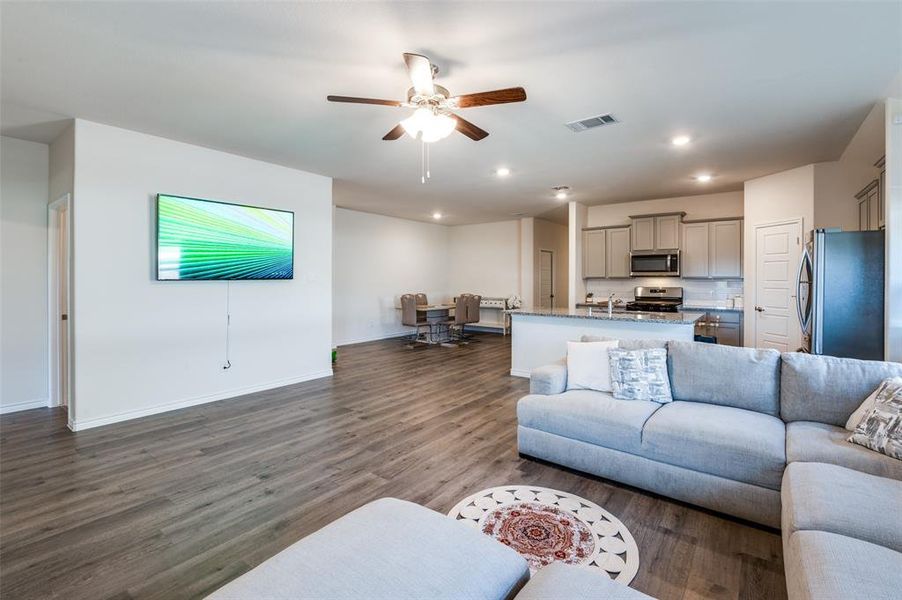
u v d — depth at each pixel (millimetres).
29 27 2217
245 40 2348
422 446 3189
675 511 2291
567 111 3312
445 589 1100
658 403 2793
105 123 3553
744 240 5648
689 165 4809
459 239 10273
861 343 3354
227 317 4422
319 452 3080
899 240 2986
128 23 2188
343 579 1111
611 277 7113
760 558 1897
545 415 2801
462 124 2783
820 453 1959
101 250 3584
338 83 2846
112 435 3377
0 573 1792
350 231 8109
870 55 2498
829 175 4648
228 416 3855
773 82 2842
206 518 2229
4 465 2836
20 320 4016
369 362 6355
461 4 2031
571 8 2068
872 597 1068
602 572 1810
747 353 2713
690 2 2025
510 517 2229
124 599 1662
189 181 4082
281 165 4812
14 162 3939
